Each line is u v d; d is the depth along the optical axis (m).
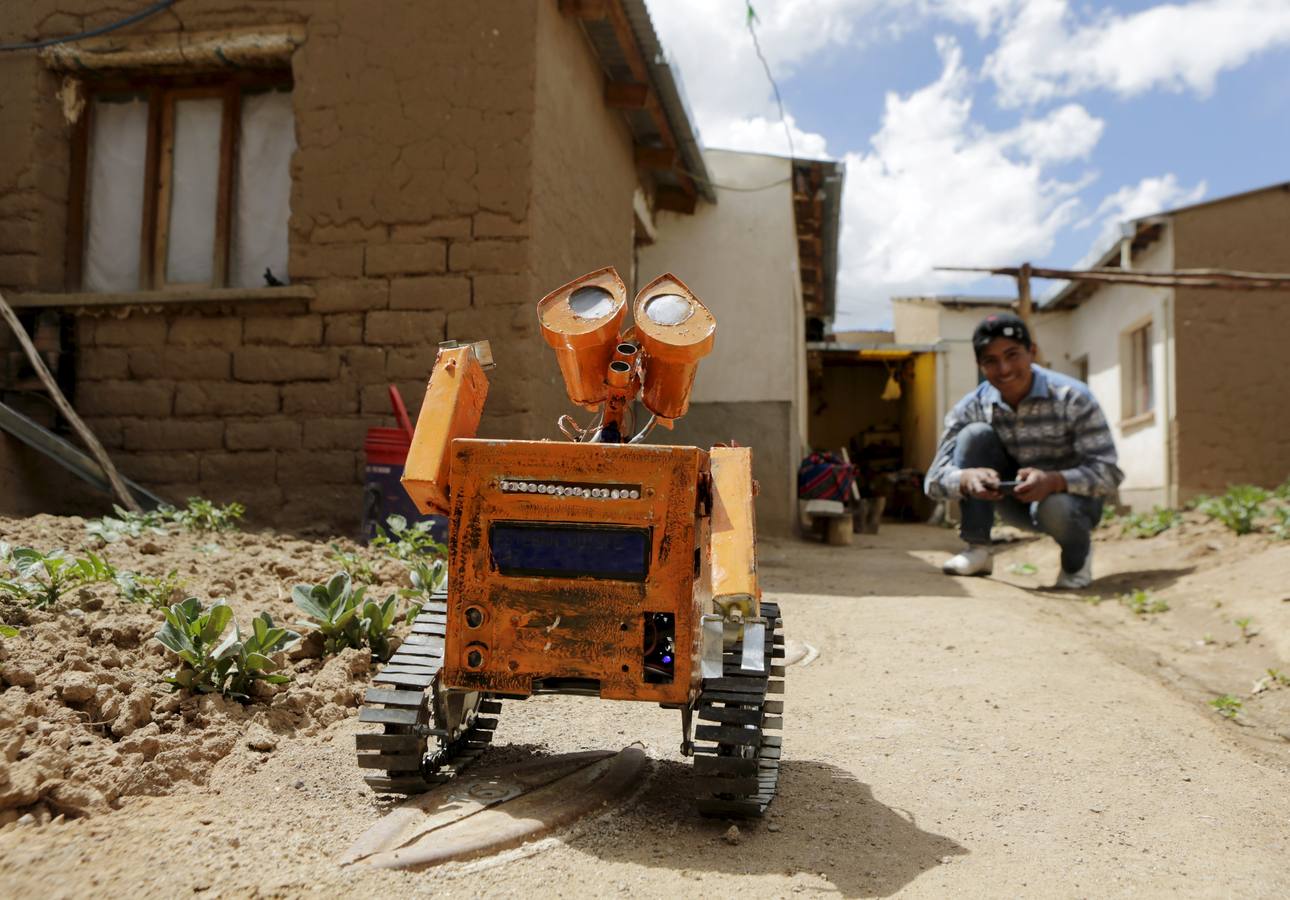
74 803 2.59
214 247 7.96
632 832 2.73
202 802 2.79
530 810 2.77
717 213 12.23
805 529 13.24
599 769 3.18
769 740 3.31
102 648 3.58
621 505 2.71
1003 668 4.95
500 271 7.11
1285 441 12.06
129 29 7.74
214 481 7.45
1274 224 12.13
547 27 7.43
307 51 7.43
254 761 3.11
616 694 2.72
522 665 2.74
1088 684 4.69
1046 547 10.70
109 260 8.12
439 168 7.21
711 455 3.17
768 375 12.09
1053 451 8.03
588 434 3.47
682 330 3.09
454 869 2.42
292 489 7.34
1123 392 14.32
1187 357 12.23
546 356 7.39
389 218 7.27
